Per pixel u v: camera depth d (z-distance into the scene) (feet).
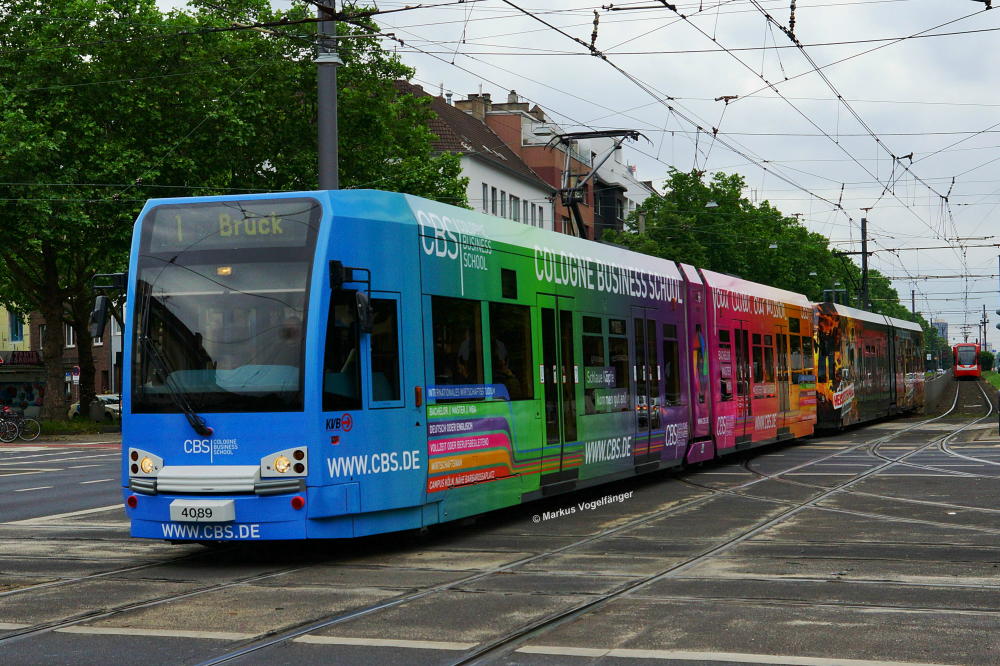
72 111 124.06
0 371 193.57
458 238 41.88
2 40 126.41
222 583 32.37
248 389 35.40
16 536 44.37
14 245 127.85
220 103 124.36
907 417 139.95
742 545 37.83
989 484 57.26
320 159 60.08
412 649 23.50
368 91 129.70
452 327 41.01
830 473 65.16
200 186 126.11
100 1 126.82
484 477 42.34
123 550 40.14
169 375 36.22
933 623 25.34
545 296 48.24
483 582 31.71
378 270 37.52
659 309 61.67
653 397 59.77
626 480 64.44
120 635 25.36
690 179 201.46
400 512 37.78
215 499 34.99
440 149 184.34
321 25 60.44
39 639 25.09
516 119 227.40
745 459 78.43
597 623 25.85
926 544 37.60
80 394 157.58
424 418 38.88
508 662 22.31
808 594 28.94
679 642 23.75
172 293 36.73
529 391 46.19
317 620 26.63
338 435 35.47
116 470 83.35
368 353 36.78
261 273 36.09
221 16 127.13
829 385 102.17
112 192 124.57
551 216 225.76
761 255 206.49
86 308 156.76
